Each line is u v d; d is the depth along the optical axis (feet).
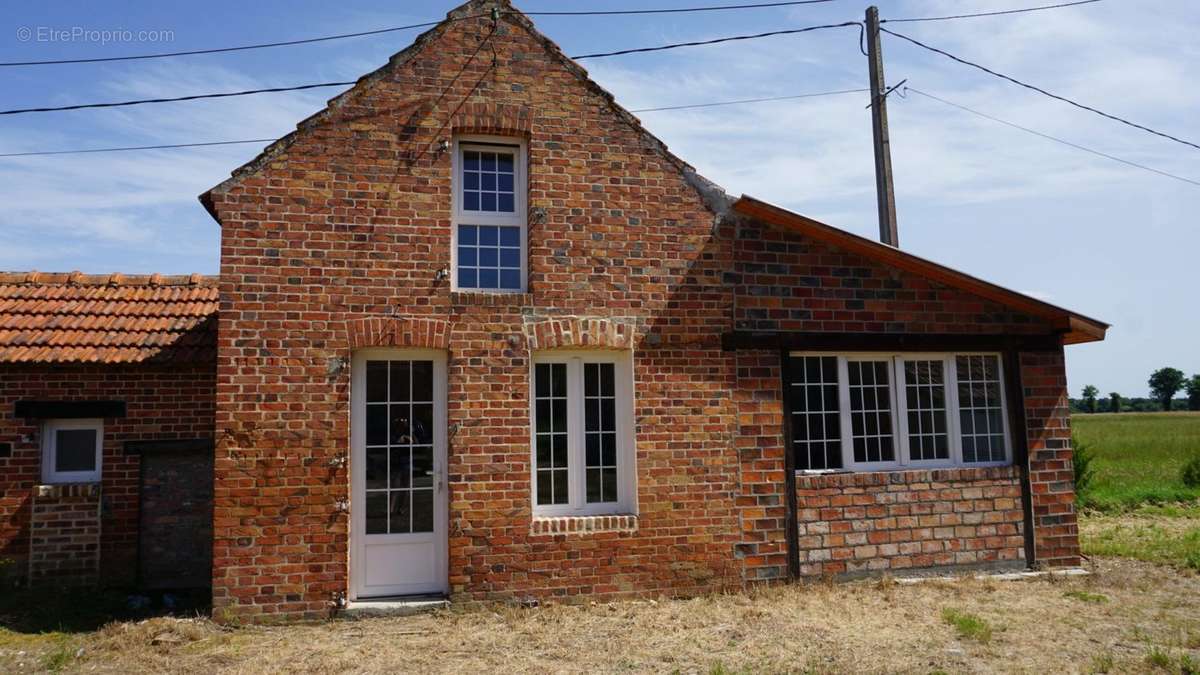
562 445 27.12
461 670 20.21
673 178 28.50
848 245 29.17
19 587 28.12
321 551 24.49
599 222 27.63
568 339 26.76
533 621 24.13
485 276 27.27
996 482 30.14
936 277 29.99
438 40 27.12
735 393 28.07
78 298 31.99
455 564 25.21
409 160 26.40
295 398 24.72
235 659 21.01
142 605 26.76
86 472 29.71
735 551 27.45
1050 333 31.50
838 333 29.22
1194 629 23.32
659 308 27.78
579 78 28.07
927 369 30.73
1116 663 20.44
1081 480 51.83
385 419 26.00
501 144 27.86
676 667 20.35
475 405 25.88
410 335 25.67
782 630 23.18
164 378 29.60
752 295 28.66
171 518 29.22
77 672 20.17
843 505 28.58
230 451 24.16
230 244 24.75
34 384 28.71
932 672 19.69
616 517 26.50
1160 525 43.06
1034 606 25.72
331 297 25.29
